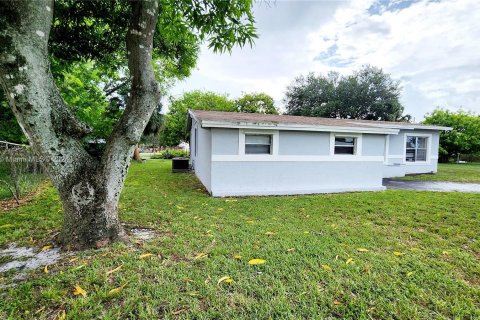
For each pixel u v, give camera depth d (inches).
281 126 254.1
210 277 89.4
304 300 77.7
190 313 70.9
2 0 77.5
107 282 84.3
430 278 91.9
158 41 224.8
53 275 88.2
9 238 122.1
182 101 1133.1
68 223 112.2
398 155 453.7
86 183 110.3
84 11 158.1
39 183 283.3
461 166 653.9
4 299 74.6
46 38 91.2
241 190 256.2
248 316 70.1
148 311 71.0
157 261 100.4
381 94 1008.9
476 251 119.3
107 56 217.8
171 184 311.9
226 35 147.0
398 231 145.1
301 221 161.3
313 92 1112.2
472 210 193.2
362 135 298.8
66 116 103.5
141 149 1338.6
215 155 247.0
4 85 86.4
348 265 100.3
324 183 286.7
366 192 282.2
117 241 116.5
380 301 78.1
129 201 208.1
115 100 547.2
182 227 143.9
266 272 94.1
